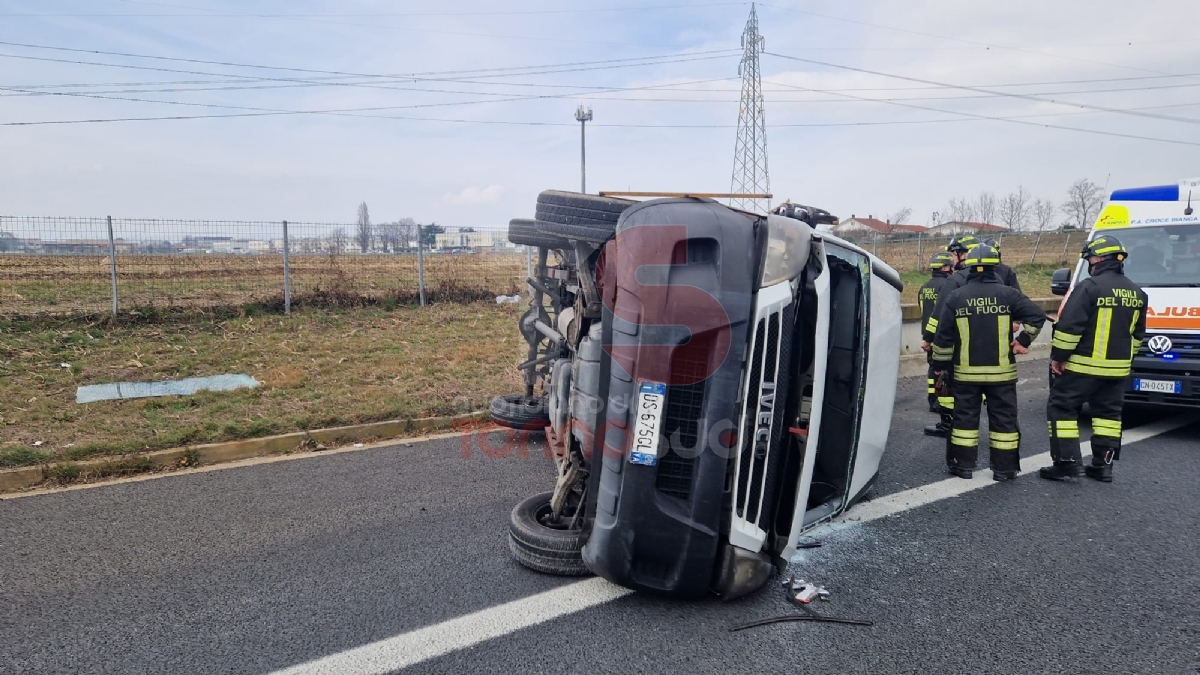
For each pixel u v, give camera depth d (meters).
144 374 8.48
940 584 3.89
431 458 6.27
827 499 4.83
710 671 3.05
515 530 4.00
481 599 3.68
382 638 3.30
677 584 3.46
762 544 3.68
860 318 4.47
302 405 7.43
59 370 8.45
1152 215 7.82
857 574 4.01
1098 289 5.54
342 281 12.86
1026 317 5.55
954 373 5.81
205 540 4.45
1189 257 7.32
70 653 3.18
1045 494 5.40
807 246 3.55
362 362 9.38
